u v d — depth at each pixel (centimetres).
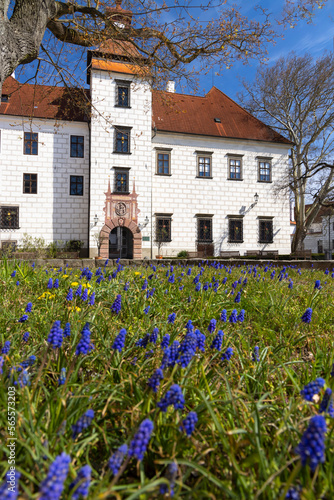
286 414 157
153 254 2522
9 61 559
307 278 773
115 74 2433
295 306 434
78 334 241
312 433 101
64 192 2464
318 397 190
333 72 2580
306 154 2892
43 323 291
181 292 471
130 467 145
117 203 2428
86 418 129
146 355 229
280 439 148
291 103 2839
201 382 190
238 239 2767
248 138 2800
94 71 2398
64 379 178
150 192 2498
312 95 2695
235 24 834
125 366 215
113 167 2428
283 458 137
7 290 435
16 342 247
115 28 811
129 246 2600
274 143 2866
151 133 2528
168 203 2603
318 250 5525
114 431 164
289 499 108
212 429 154
